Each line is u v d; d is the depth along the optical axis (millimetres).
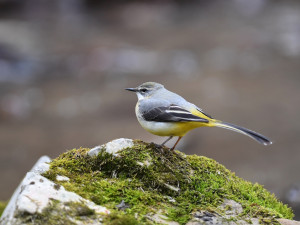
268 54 26641
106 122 18844
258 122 18094
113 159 5840
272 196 6258
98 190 5398
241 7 36594
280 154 15328
